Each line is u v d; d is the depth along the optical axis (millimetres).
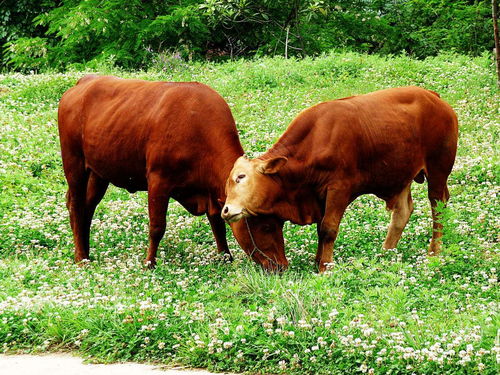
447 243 10922
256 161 10195
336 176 10469
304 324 8031
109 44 29047
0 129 18406
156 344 8328
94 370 7918
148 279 10328
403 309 8641
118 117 11445
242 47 30984
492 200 13508
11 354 8516
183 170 10977
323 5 29469
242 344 8023
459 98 20266
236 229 10406
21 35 34844
